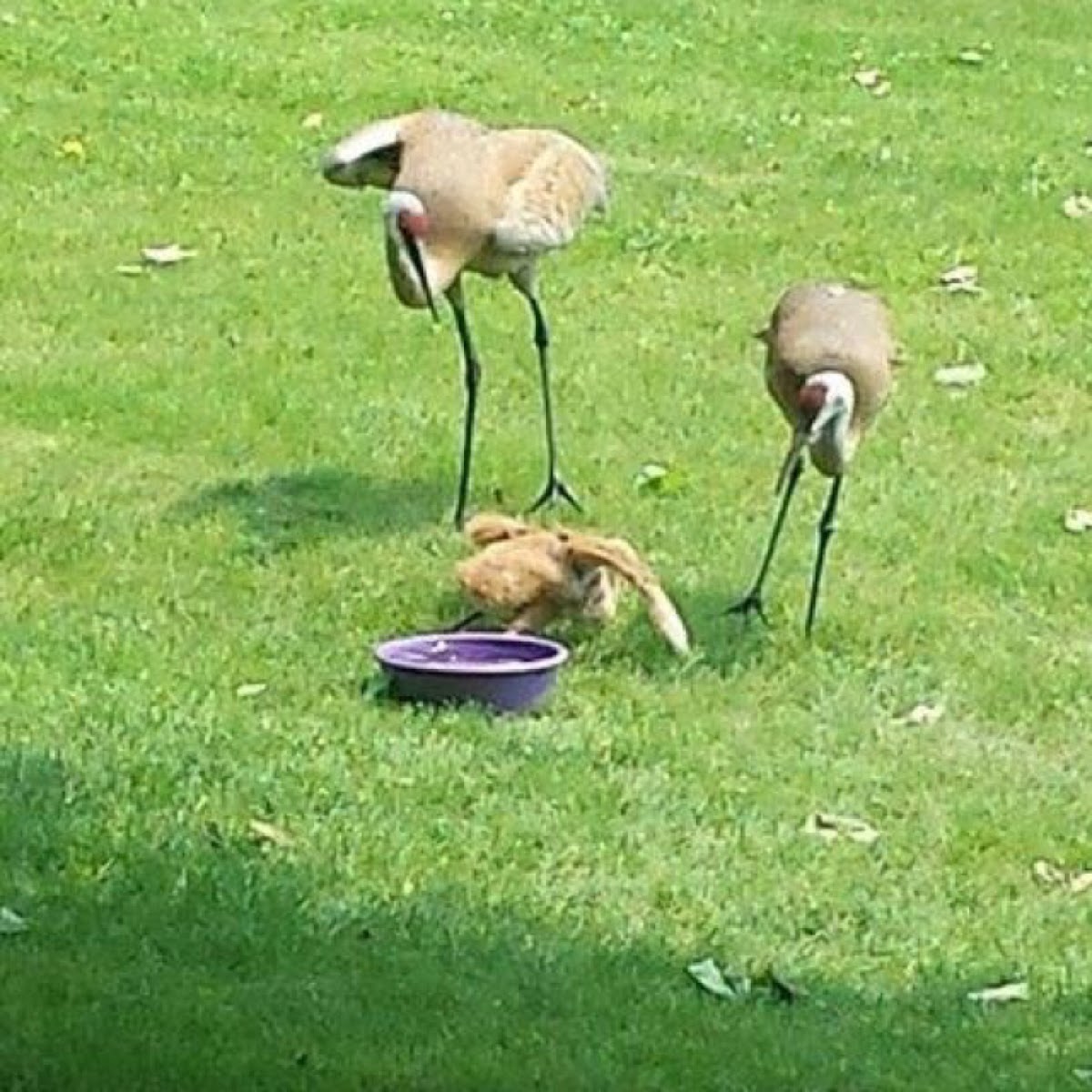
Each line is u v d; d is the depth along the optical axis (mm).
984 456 15586
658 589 12930
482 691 12289
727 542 14289
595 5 25250
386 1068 8867
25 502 14562
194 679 12500
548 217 14258
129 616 13289
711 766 11859
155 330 17234
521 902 10430
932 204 20031
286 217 19391
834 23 25188
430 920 10219
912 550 14258
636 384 16484
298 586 13727
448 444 15539
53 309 17516
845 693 12703
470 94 22281
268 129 21250
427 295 13922
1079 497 15031
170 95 21953
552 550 12977
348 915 10203
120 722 11852
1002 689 12758
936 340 17312
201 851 10664
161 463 15266
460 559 13719
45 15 23828
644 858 10914
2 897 10172
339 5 24750
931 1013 9734
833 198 20078
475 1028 9250
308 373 16547
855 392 12883
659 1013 9500
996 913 10648
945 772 11938
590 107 22031
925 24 25391
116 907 10133
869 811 11523
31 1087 8641
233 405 16016
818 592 13422
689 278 18391
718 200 19984
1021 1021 9672
